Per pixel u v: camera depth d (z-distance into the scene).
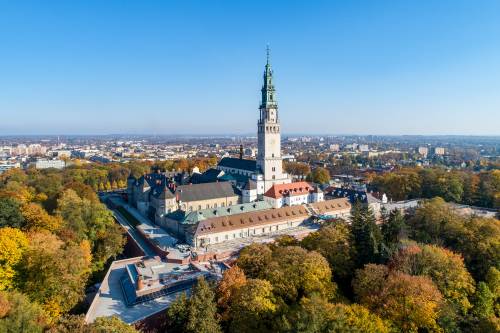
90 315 84.12
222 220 139.00
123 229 150.62
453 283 87.06
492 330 73.88
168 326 76.75
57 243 103.00
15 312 65.06
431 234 124.75
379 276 85.44
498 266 100.69
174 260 116.38
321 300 70.06
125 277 106.06
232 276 82.12
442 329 72.69
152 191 176.12
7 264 88.81
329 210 173.00
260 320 71.75
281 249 96.12
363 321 64.56
